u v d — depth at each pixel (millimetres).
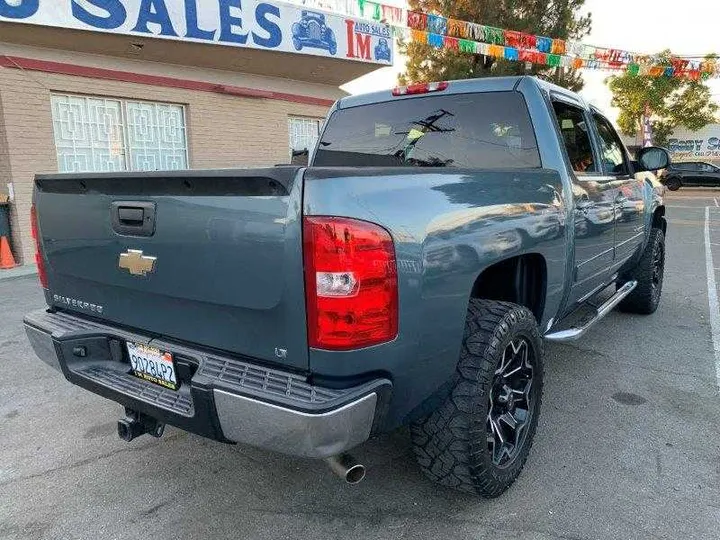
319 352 1882
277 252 1884
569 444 3115
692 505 2559
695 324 5375
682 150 38875
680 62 13227
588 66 12344
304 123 12594
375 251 1866
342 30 10930
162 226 2184
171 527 2459
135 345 2439
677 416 3447
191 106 10367
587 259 3482
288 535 2402
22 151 8414
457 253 2166
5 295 6660
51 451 3098
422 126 3639
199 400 2016
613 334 5066
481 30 10422
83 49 8828
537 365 2785
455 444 2354
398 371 2014
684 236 12203
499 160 3338
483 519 2482
